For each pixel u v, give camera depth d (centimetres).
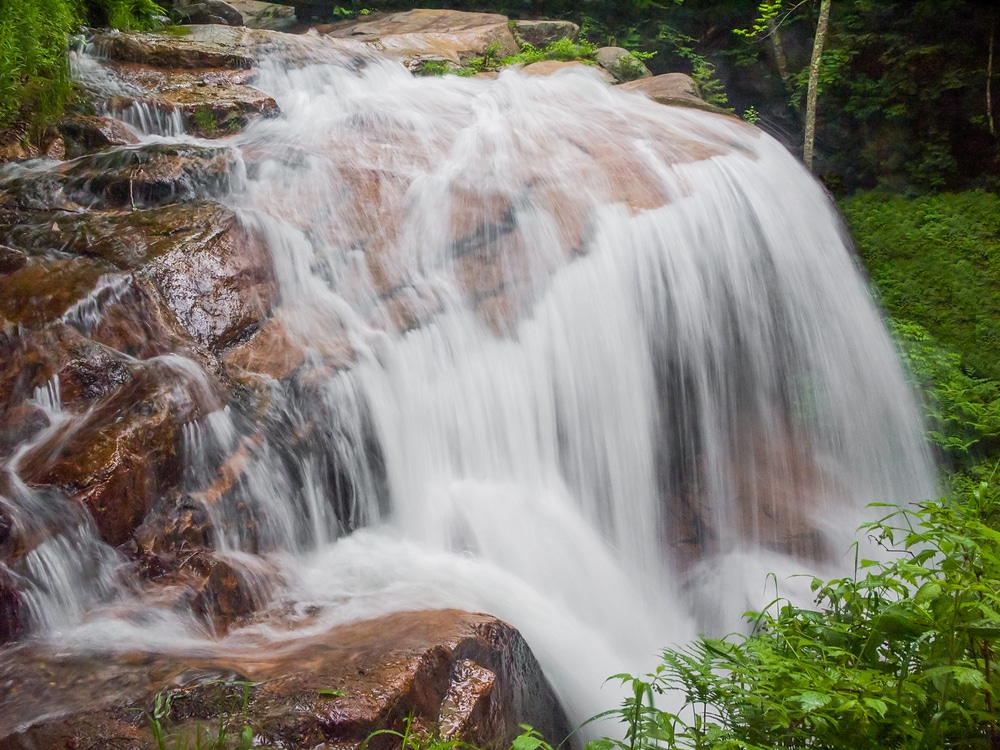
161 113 967
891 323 1115
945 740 341
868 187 1752
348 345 703
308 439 632
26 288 609
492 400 751
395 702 379
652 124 1089
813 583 457
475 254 824
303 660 418
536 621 573
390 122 1044
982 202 1488
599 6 1989
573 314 814
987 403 1027
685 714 550
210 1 1488
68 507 477
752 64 1916
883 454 979
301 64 1170
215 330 654
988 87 1639
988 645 352
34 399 550
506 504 718
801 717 343
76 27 1118
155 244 679
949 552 389
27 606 442
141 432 524
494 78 1333
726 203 947
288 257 746
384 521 677
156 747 352
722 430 901
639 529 828
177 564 509
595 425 818
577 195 893
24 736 360
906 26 1712
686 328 884
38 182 795
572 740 505
